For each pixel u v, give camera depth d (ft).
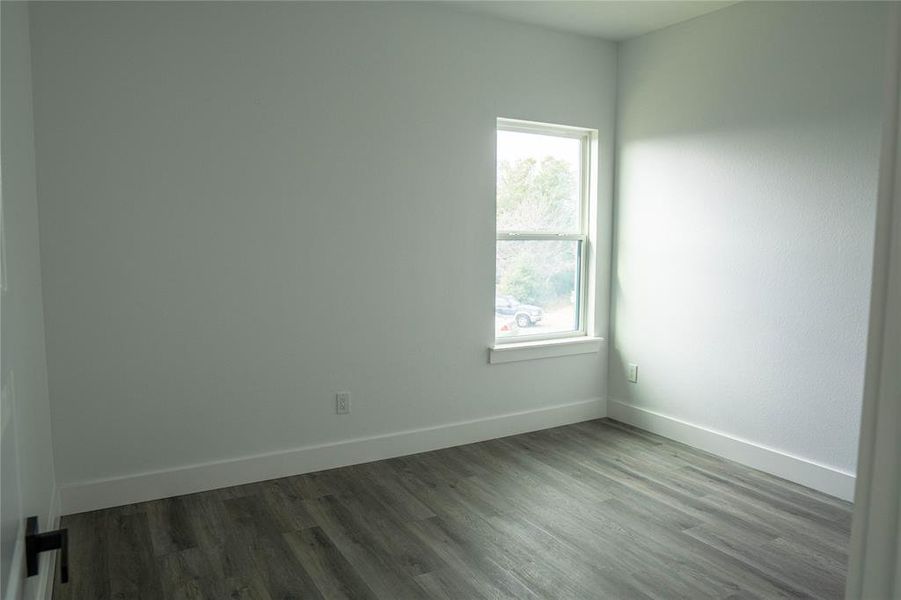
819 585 7.57
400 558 8.16
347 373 11.37
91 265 9.20
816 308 10.37
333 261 11.05
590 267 14.24
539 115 12.98
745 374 11.56
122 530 8.85
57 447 9.19
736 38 11.39
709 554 8.30
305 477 10.91
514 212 13.26
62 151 8.89
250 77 10.11
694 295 12.44
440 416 12.46
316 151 10.74
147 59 9.37
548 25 12.72
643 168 13.41
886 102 1.87
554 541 8.64
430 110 11.75
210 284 10.07
